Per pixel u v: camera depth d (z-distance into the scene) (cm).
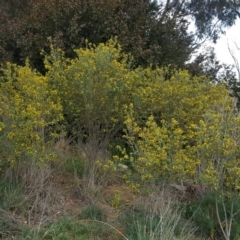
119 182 644
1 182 554
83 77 619
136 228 492
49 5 950
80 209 561
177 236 494
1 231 482
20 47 953
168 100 666
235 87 923
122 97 654
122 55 820
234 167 518
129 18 1016
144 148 518
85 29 957
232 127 554
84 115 645
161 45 1055
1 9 1147
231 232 516
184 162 509
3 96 597
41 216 522
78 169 649
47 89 635
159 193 530
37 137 543
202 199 562
